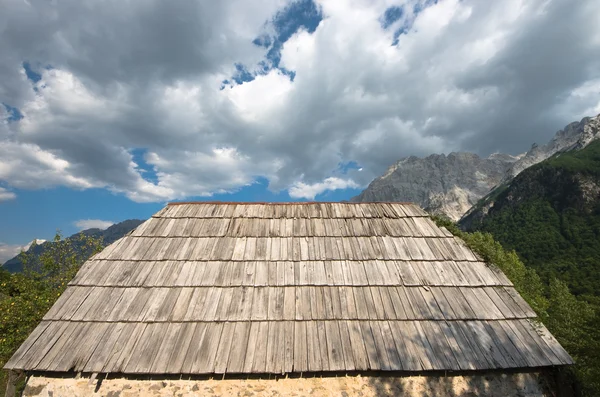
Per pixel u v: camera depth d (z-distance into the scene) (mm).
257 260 7848
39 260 15664
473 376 6109
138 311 6652
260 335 6270
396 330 6391
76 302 6828
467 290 7270
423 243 8406
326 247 8219
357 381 6016
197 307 6754
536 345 6273
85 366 5785
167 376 5949
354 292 7121
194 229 8727
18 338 11172
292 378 6004
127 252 7957
